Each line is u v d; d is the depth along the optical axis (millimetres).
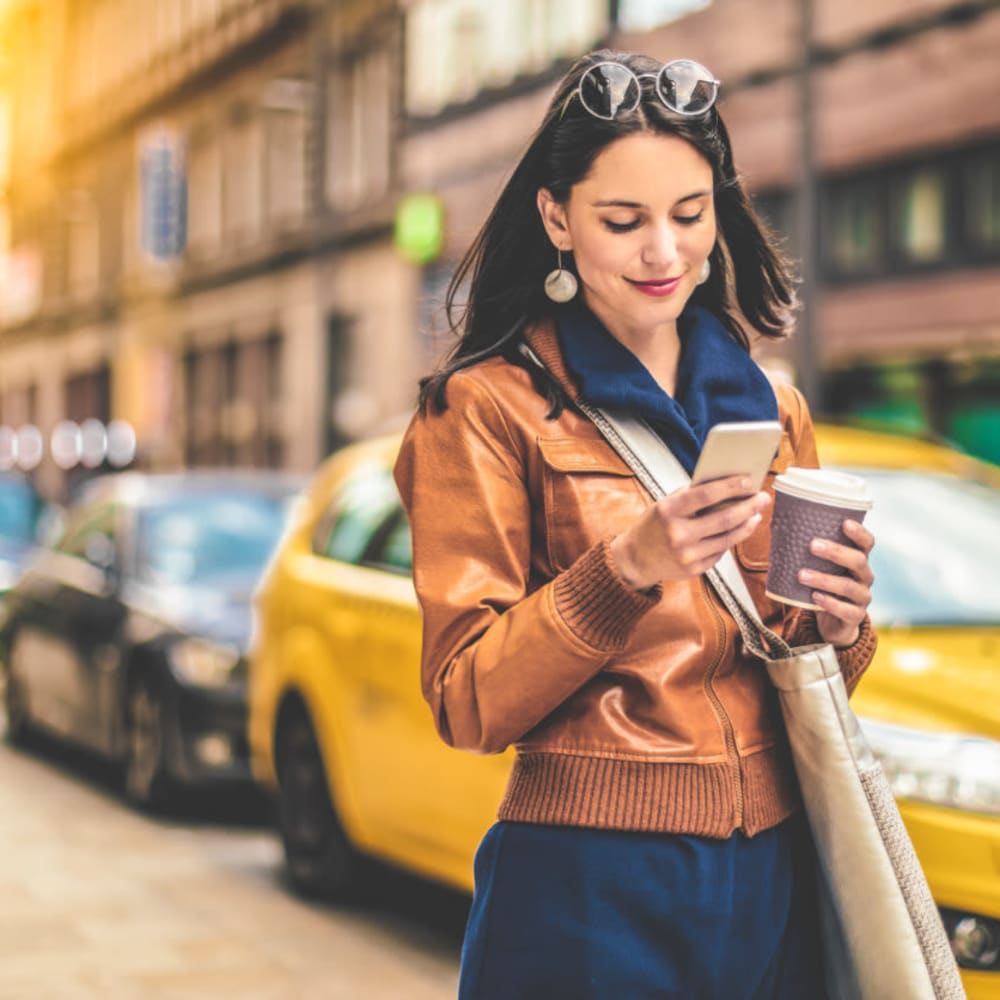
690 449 2391
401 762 6184
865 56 19297
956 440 18453
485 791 5559
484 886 2393
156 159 41062
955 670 4727
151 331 43844
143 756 9242
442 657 2314
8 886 7395
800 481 2264
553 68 24906
